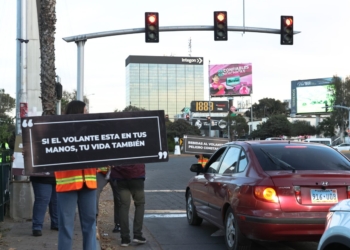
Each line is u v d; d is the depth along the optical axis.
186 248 7.48
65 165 5.15
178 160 39.41
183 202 12.83
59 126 5.14
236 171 7.21
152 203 12.64
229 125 77.31
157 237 8.27
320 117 91.81
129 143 5.31
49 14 8.62
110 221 9.86
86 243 5.46
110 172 7.57
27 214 8.67
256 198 6.20
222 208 7.19
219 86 91.12
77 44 16.38
